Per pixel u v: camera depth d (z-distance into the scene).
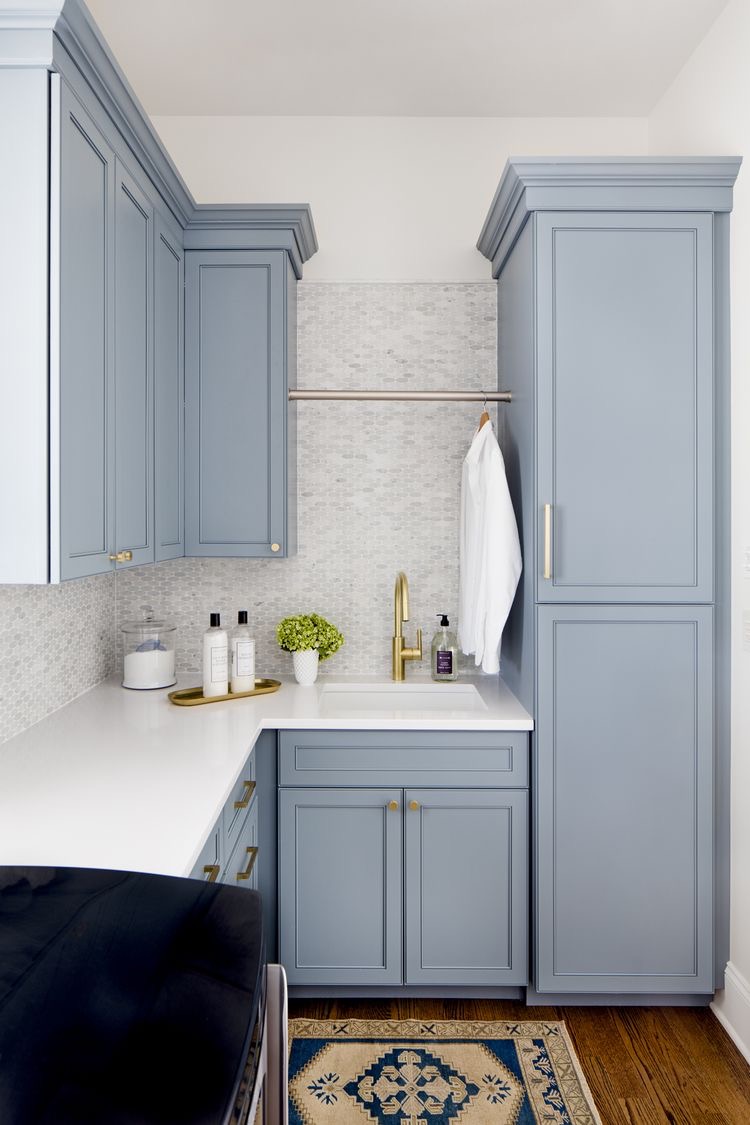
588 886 2.12
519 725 2.11
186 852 1.25
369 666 2.73
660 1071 1.93
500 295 2.63
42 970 0.89
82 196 1.49
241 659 2.39
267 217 2.35
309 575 2.72
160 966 0.91
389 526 2.71
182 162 2.71
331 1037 2.04
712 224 2.09
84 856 1.24
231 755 1.77
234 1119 0.71
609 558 2.10
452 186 2.71
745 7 2.01
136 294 1.88
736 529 2.09
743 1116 1.78
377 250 2.71
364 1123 1.75
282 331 2.40
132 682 2.47
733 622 2.12
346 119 2.71
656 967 2.13
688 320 2.09
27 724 2.00
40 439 1.38
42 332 1.37
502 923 2.14
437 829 2.14
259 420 2.41
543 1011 2.17
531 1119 1.76
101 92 1.56
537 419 2.10
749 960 2.02
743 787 2.07
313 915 2.16
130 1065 0.73
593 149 2.72
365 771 2.13
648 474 2.10
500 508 2.22
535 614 2.11
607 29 2.23
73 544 1.46
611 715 2.11
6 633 1.88
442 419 2.70
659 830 2.12
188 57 2.36
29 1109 0.66
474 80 2.50
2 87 1.35
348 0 2.10
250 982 0.87
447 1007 2.19
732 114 2.10
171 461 2.26
